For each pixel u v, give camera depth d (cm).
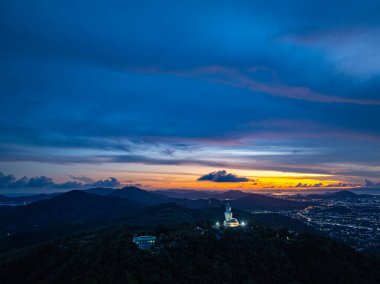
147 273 15900
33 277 19625
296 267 18262
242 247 18925
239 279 16550
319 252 19200
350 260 19188
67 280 17050
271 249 19238
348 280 17262
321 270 17775
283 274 17475
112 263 16875
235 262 17688
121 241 19188
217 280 16062
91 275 16425
